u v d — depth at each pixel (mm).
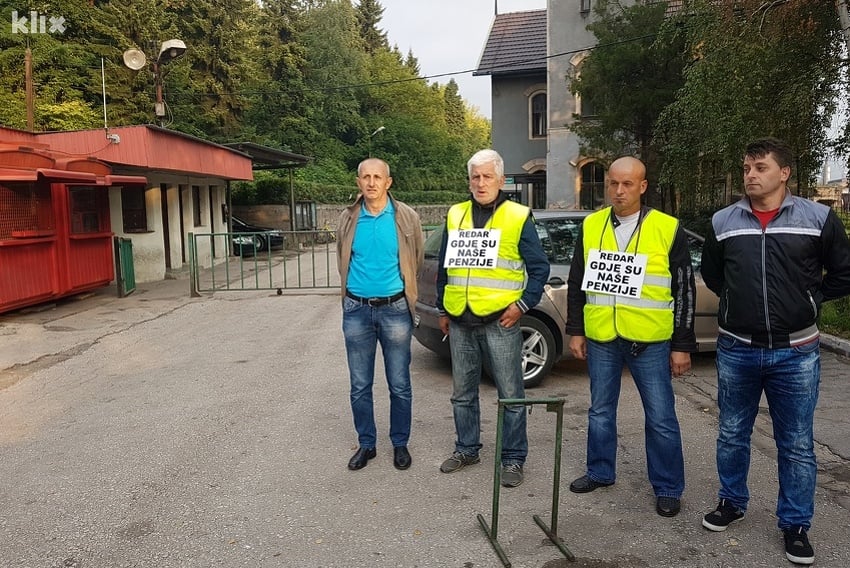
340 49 52062
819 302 3182
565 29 22781
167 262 16812
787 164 3104
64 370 7062
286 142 43781
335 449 4637
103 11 26922
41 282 10367
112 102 26109
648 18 16938
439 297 4242
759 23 10773
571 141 23109
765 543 3324
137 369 7074
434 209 49969
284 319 9875
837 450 4527
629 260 3611
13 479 4219
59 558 3256
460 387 4180
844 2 9227
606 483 3945
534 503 3781
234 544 3359
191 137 15695
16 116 20844
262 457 4504
